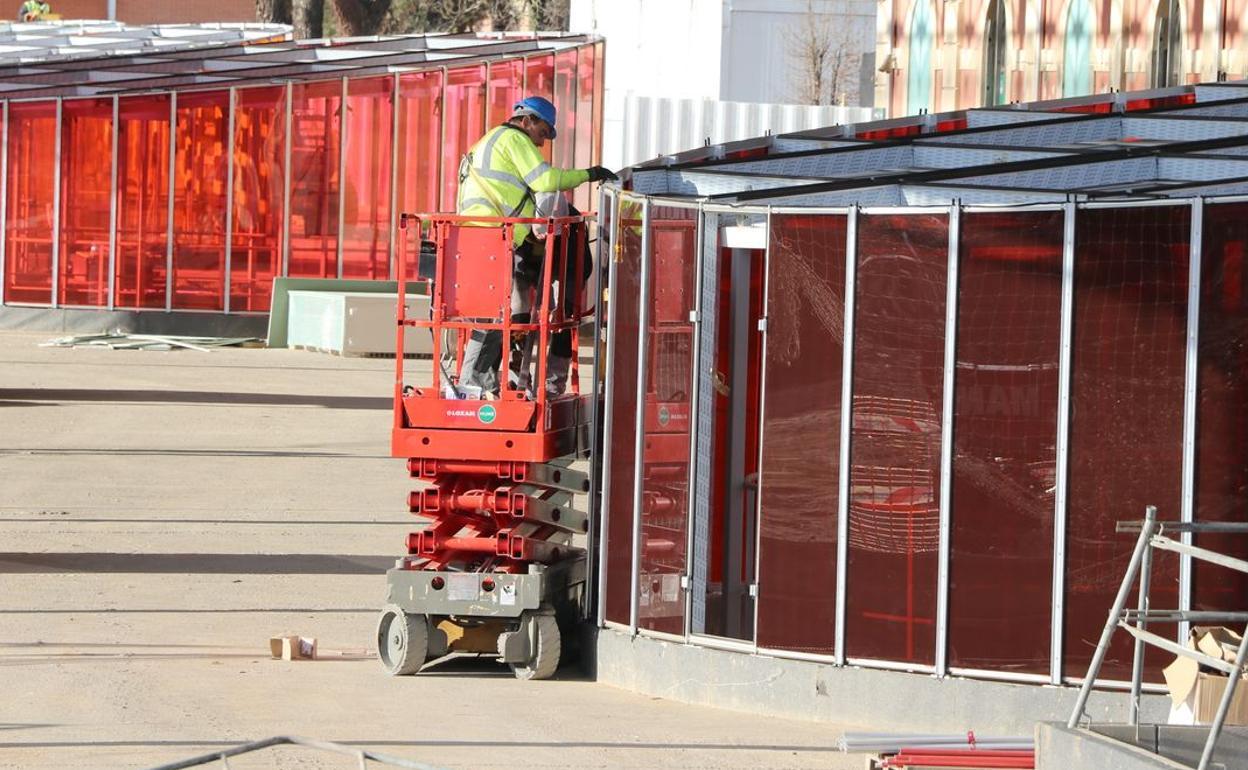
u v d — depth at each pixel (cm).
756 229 3238
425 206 10550
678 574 3334
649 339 3378
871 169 3938
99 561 4550
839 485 3130
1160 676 2966
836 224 3128
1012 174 3462
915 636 3084
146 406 7356
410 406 3447
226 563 4584
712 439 3319
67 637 3703
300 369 8850
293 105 10381
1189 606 2955
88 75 10338
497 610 3431
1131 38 8100
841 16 15225
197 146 10306
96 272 10344
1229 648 2650
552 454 3481
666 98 12081
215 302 10331
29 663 3434
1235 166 3472
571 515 3559
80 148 10350
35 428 6738
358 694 3272
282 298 10100
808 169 3919
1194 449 2934
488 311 3450
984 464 3041
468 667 3591
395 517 5309
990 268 3030
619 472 3434
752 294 3506
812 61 14750
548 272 3428
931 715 3062
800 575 3169
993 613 3042
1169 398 2950
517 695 3303
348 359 9406
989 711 3030
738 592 3522
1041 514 3017
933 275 3061
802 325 3156
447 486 3512
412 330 9625
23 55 12450
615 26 14362
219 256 10325
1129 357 2969
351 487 5781
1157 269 2950
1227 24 7394
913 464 3084
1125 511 2978
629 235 3406
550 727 3009
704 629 3319
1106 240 2970
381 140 10475
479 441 3434
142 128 10294
